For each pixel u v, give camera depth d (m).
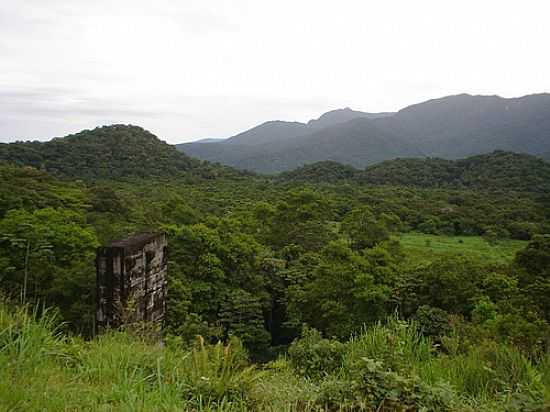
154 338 5.57
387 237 32.94
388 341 4.43
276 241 31.98
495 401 3.54
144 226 27.08
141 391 2.81
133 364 3.63
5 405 2.29
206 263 22.70
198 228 24.47
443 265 20.36
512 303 17.81
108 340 4.32
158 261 6.73
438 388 3.35
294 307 21.50
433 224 51.44
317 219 34.16
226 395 3.13
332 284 19.80
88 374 3.24
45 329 3.71
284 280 25.64
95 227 24.39
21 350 3.01
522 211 54.09
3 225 15.66
